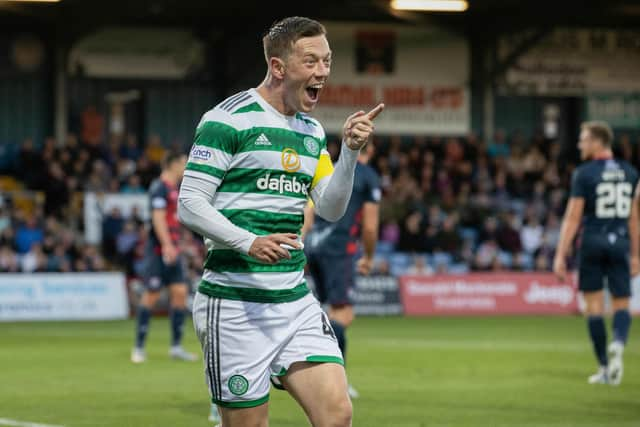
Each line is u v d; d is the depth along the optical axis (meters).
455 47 65.19
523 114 66.94
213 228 9.62
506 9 61.03
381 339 33.06
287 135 10.01
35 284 42.88
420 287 47.09
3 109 59.62
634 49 66.56
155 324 40.41
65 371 23.44
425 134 65.06
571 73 66.06
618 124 67.00
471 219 53.94
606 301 45.84
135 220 47.84
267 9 57.84
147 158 54.50
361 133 9.78
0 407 17.89
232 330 9.90
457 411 17.48
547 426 15.98
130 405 18.12
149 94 62.09
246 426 9.99
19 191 50.59
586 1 56.47
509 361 25.91
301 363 9.88
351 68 64.06
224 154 9.77
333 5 58.34
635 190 20.94
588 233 20.88
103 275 44.03
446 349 29.31
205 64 62.53
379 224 51.94
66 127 59.88
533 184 57.91
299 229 10.23
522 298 47.81
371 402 18.53
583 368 24.25
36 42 59.88
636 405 18.19
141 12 54.78
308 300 10.16
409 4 55.97
